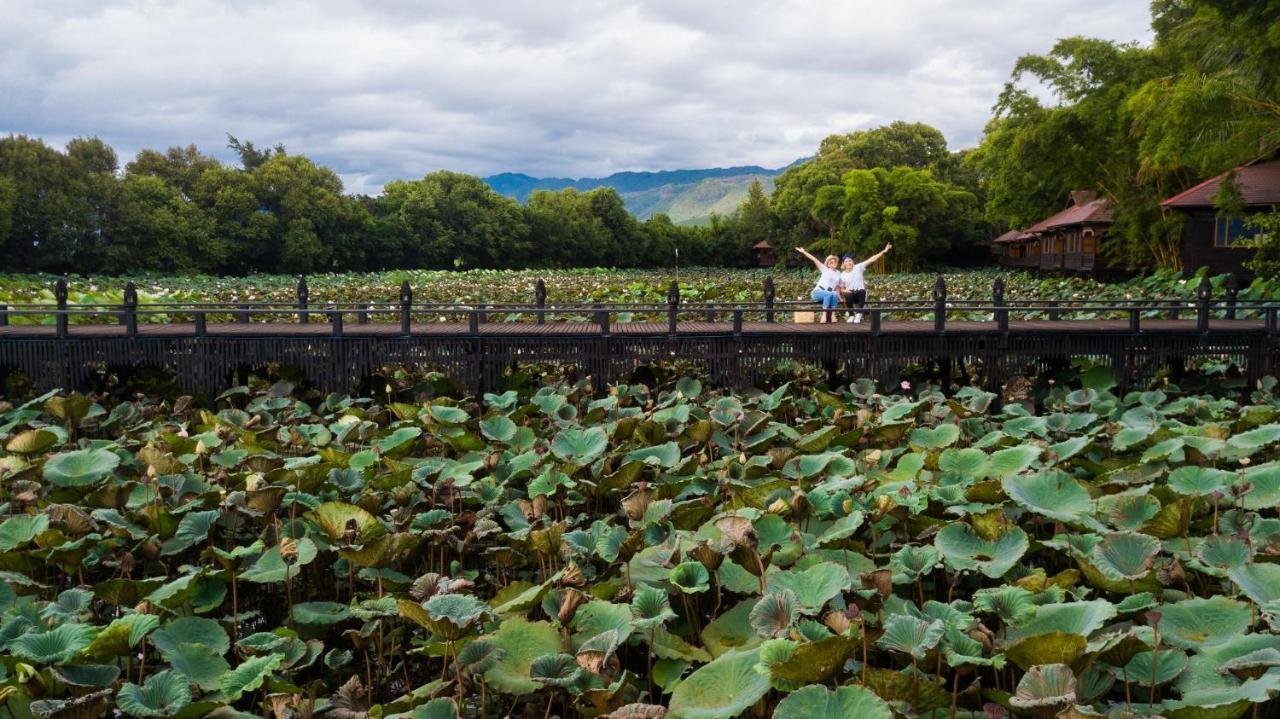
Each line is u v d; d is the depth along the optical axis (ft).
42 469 21.13
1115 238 115.24
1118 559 13.82
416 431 25.12
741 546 14.11
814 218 243.19
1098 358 39.81
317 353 37.55
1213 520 17.58
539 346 37.63
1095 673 11.54
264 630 17.25
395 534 16.38
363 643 14.80
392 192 254.27
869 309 37.47
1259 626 12.68
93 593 14.57
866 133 266.57
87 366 38.04
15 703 10.97
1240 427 26.76
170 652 13.17
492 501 20.35
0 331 38.34
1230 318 44.98
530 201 305.12
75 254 149.18
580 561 16.80
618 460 23.27
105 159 173.88
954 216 223.71
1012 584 14.80
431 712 11.39
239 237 182.09
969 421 27.22
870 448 25.71
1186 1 69.21
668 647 13.08
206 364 37.52
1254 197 78.23
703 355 37.58
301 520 18.67
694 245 299.79
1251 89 67.00
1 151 143.02
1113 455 25.26
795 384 40.70
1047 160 119.96
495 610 13.50
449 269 235.40
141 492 20.34
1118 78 110.73
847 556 15.96
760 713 11.38
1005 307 37.68
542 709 12.94
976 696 11.73
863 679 11.00
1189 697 10.53
